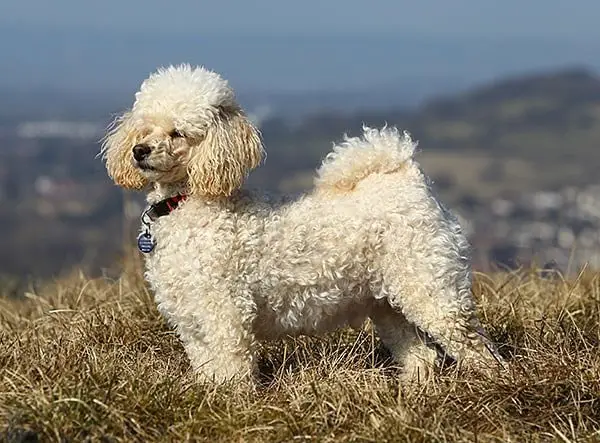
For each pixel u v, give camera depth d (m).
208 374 6.24
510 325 7.52
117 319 7.56
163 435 5.41
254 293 6.35
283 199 6.51
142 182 6.62
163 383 5.80
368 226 6.30
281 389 6.12
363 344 7.01
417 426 5.34
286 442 5.34
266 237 6.30
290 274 6.34
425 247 6.29
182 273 6.22
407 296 6.36
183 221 6.26
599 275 8.95
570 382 5.82
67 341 6.86
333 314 6.63
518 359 6.36
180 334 6.54
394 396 5.80
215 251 6.18
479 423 5.56
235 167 6.30
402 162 6.52
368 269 6.40
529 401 5.77
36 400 5.43
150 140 6.26
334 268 6.36
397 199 6.32
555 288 8.81
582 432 5.42
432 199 6.41
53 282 10.13
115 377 5.85
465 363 6.34
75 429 5.27
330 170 6.54
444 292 6.33
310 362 6.62
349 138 6.88
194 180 6.23
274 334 6.69
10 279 11.52
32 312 8.70
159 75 6.50
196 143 6.32
